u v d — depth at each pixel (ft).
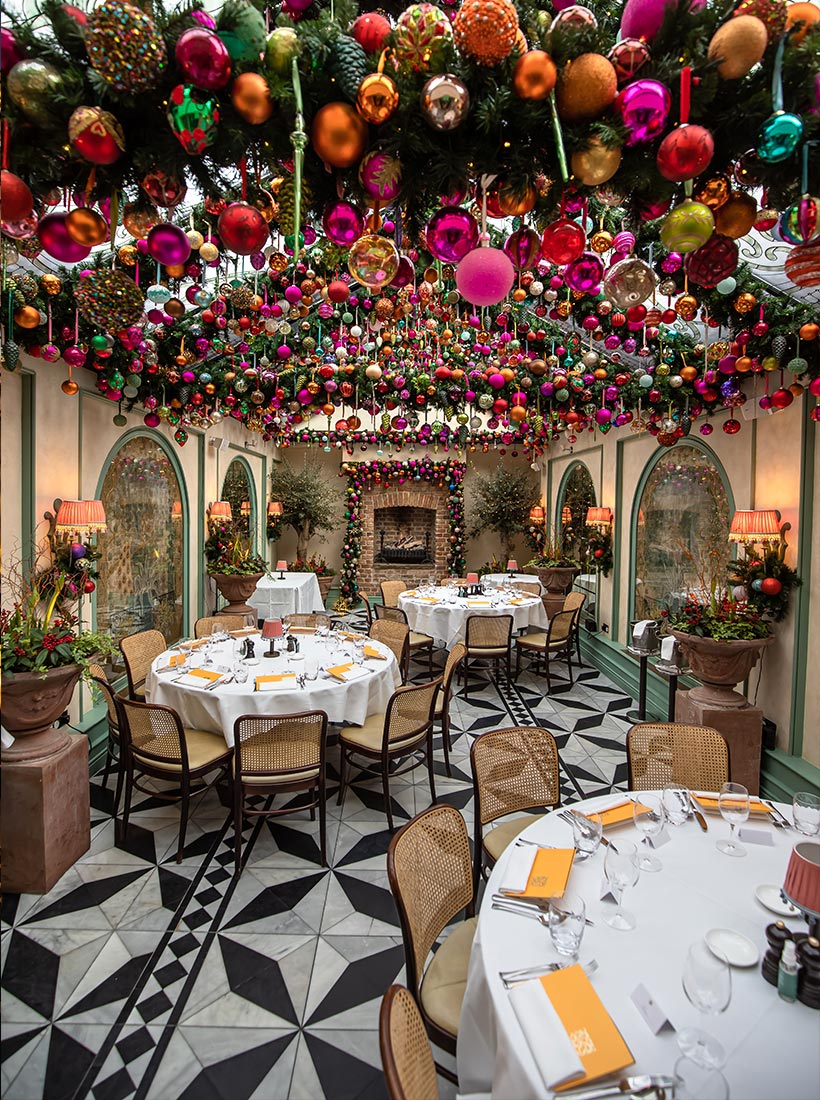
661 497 16.97
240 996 6.43
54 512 11.16
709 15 3.77
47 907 7.85
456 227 4.38
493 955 4.18
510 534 30.96
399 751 10.03
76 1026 6.03
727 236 4.73
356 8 4.10
